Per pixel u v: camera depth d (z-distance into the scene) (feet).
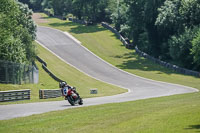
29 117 158.51
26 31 491.31
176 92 352.08
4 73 318.86
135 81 482.28
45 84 424.05
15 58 392.88
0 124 139.85
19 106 215.10
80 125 134.41
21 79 356.59
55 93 320.50
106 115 158.51
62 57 654.53
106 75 533.14
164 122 129.39
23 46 462.19
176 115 144.66
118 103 220.43
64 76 504.43
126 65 609.01
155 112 159.84
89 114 163.73
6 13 450.71
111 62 631.56
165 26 623.36
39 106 214.07
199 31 530.68
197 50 506.89
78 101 216.95
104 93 370.32
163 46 648.79
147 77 511.81
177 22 611.88
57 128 129.29
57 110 183.73
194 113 146.92
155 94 329.11
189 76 511.81
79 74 532.73
